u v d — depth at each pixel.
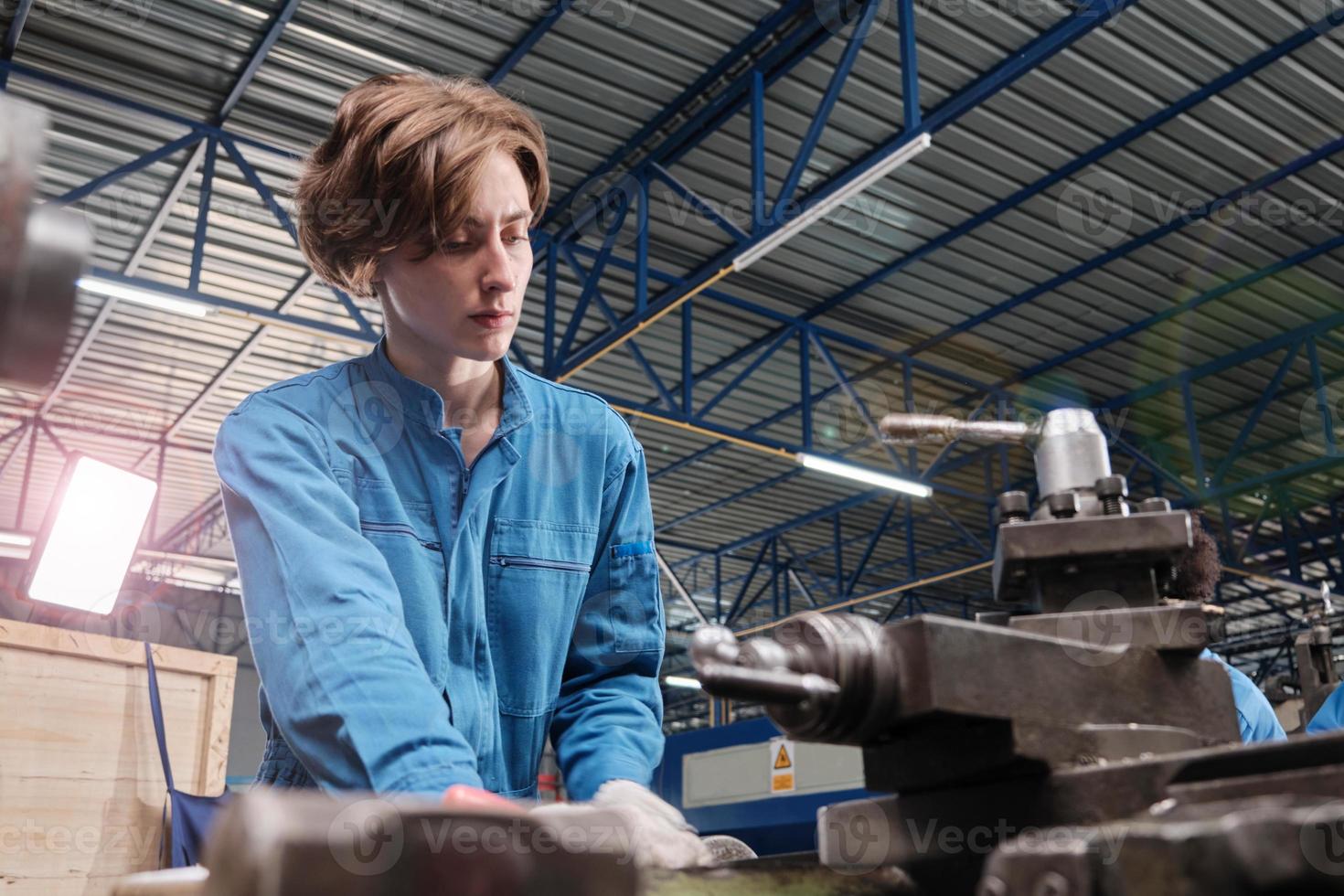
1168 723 0.62
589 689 1.10
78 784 2.22
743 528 14.72
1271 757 0.50
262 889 0.34
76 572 2.30
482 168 0.93
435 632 0.96
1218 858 0.37
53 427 12.12
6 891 2.07
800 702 0.54
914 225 8.73
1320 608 2.43
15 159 0.34
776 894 0.57
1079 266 9.21
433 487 1.02
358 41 6.84
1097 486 0.69
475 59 7.04
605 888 0.41
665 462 12.66
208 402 11.66
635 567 1.16
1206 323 9.98
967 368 10.92
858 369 10.91
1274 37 6.94
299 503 0.88
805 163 6.71
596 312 9.81
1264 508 12.02
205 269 9.10
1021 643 0.59
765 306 9.84
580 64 7.10
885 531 14.65
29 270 0.34
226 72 7.14
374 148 0.92
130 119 7.41
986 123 7.66
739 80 7.25
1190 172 8.15
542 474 1.10
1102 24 6.32
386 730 0.71
